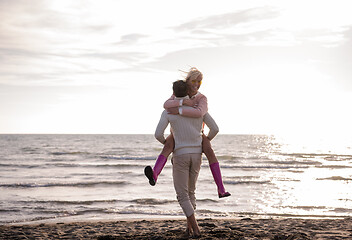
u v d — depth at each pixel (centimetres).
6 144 7150
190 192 432
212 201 1132
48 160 3331
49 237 545
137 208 1011
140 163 3005
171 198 1184
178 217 883
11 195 1252
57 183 1554
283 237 458
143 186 1486
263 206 1059
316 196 1270
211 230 486
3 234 575
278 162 3247
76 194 1284
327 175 2150
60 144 7281
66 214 928
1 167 2547
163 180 1662
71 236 546
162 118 410
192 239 416
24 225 734
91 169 2412
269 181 1708
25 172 2167
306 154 4619
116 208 1009
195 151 410
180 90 404
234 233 471
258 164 3039
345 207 1047
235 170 2472
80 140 10038
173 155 417
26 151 4831
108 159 3531
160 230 578
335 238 460
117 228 636
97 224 724
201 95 418
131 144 7406
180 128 406
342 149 6175
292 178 1923
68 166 2652
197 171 422
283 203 1116
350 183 1695
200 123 414
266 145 7725
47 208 1009
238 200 1162
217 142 9325
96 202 1103
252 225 615
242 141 10375
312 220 725
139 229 612
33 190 1380
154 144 7412
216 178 412
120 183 1568
